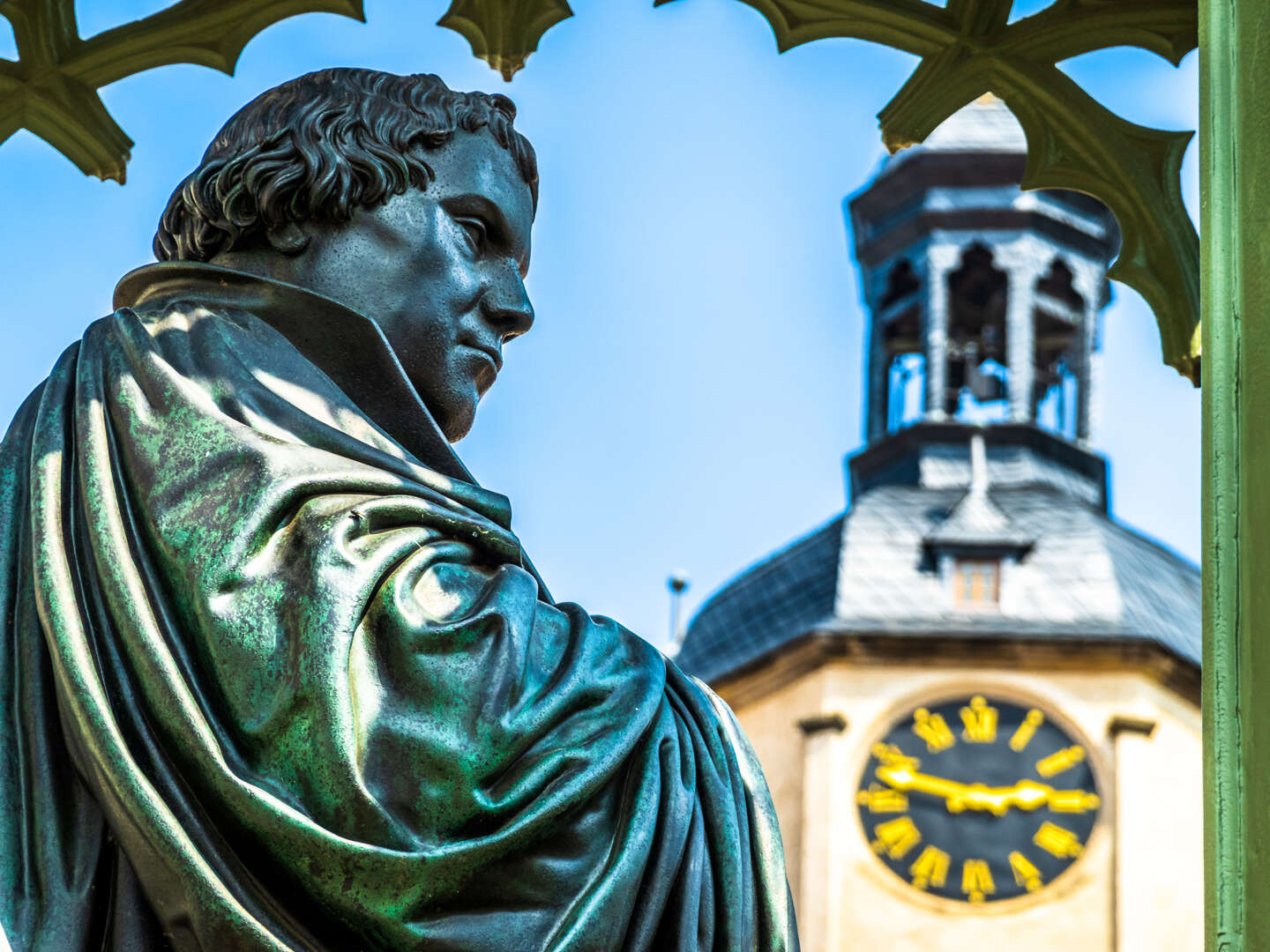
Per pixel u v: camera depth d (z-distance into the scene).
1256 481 3.19
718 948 3.41
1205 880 3.11
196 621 3.26
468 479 3.64
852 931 36.44
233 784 3.12
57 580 3.31
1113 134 6.06
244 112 3.82
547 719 3.26
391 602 3.25
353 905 3.11
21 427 3.54
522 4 6.20
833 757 37.44
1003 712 37.72
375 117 3.78
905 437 42.59
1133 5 6.01
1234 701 3.14
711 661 39.53
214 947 3.11
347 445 3.45
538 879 3.20
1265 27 3.39
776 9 6.23
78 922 3.20
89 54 5.90
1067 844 37.00
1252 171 3.35
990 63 6.11
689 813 3.38
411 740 3.18
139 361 3.50
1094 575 39.44
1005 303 43.56
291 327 3.62
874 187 44.34
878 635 38.31
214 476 3.36
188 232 3.78
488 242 3.84
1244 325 3.29
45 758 3.28
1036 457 42.25
